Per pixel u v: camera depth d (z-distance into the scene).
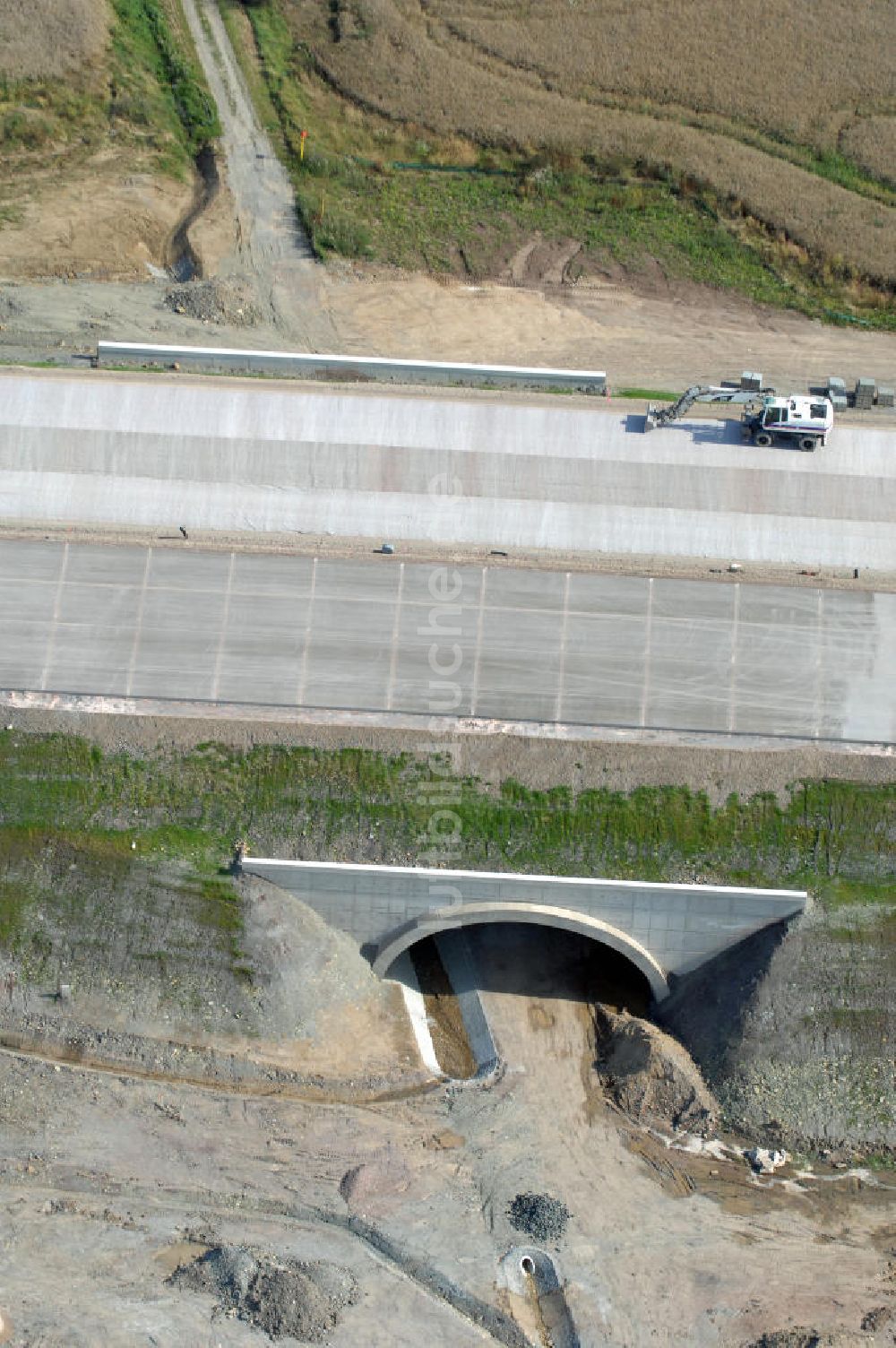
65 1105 48.78
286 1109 49.00
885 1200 47.56
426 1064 50.81
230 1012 50.47
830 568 57.25
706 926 50.78
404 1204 46.94
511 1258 45.88
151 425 60.28
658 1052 49.69
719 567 56.94
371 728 53.38
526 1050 51.22
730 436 59.97
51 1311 43.78
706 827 51.69
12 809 52.44
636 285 68.19
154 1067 49.91
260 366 62.06
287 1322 43.50
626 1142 48.78
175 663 54.97
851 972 49.78
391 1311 44.56
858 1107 48.91
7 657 55.12
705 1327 44.41
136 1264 45.31
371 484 59.19
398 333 65.44
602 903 50.66
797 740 53.44
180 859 51.66
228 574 56.47
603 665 54.69
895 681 54.22
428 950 54.94
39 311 64.50
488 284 67.94
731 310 67.25
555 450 59.75
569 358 64.44
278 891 51.25
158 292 67.00
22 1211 46.28
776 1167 48.25
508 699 54.16
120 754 53.06
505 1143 48.59
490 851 51.72
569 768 52.53
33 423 60.31
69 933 51.34
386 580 56.28
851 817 51.53
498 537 58.00
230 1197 46.97
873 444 59.91
